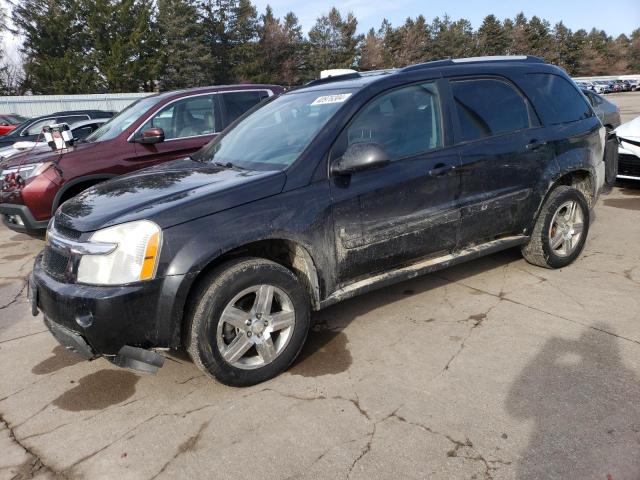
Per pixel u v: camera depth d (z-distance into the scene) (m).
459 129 3.65
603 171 4.73
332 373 3.06
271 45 51.88
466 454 2.32
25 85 40.59
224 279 2.73
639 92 53.09
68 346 2.75
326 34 57.16
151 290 2.59
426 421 2.56
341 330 3.60
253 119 4.11
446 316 3.71
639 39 89.81
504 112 3.93
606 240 5.20
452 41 72.69
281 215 2.90
